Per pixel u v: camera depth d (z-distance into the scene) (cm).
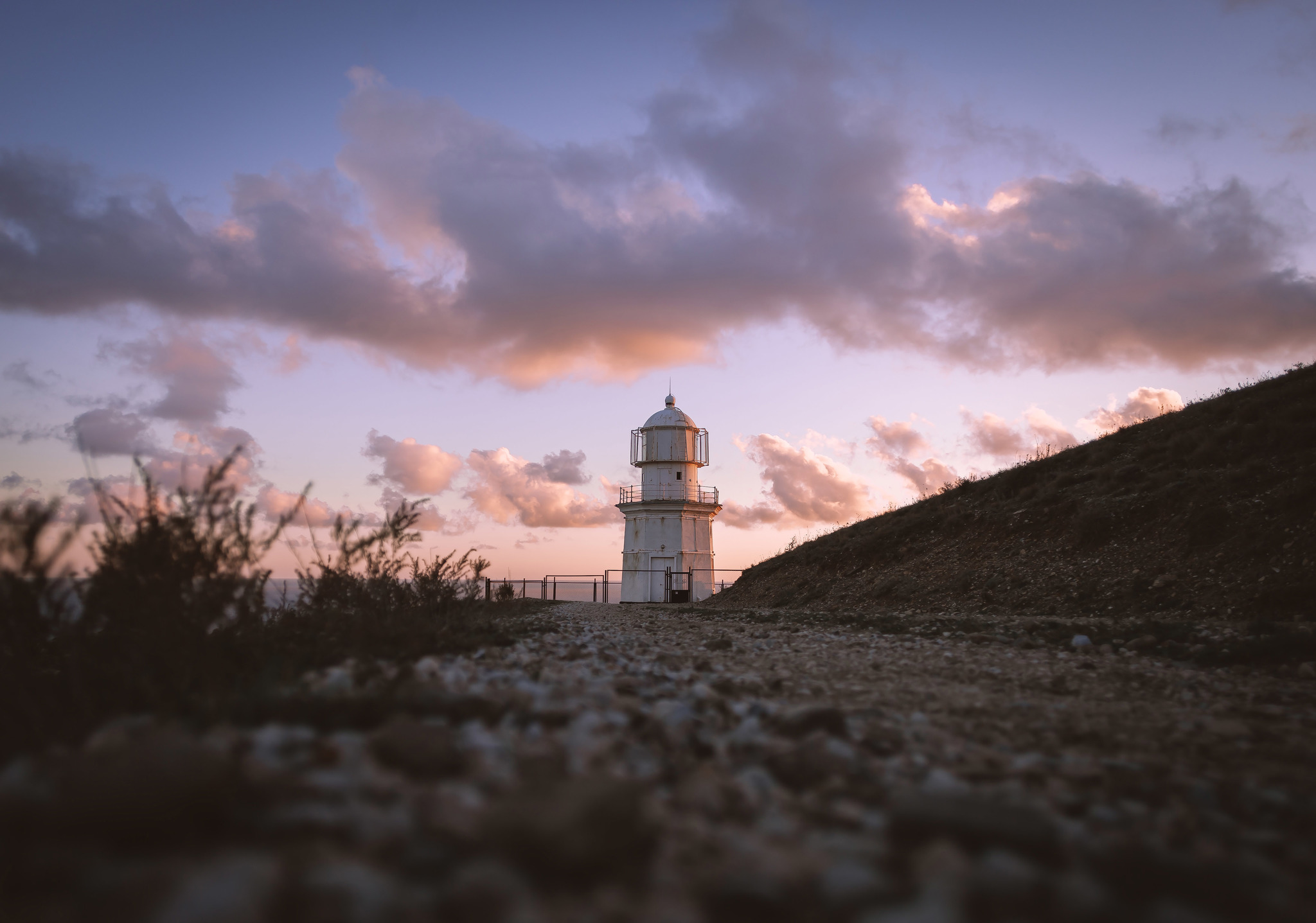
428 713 439
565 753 381
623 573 5497
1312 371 2409
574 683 651
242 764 296
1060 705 699
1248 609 1340
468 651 922
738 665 964
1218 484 1855
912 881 244
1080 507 2178
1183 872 259
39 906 191
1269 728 609
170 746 256
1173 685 813
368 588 1054
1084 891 228
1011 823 279
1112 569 1791
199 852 227
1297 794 425
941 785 379
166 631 518
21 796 236
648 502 5284
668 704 542
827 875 237
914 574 2430
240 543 634
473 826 256
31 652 527
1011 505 2561
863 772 394
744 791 357
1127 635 1187
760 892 220
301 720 417
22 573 515
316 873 203
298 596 967
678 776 381
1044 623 1408
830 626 1723
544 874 227
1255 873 284
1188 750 530
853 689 768
